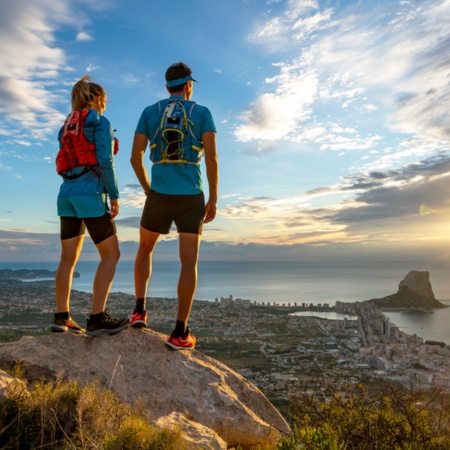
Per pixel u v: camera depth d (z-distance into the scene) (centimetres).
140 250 451
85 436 278
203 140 418
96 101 429
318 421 429
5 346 414
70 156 408
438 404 403
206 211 429
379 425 397
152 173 427
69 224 424
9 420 296
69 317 436
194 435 296
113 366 393
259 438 385
